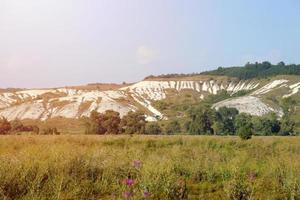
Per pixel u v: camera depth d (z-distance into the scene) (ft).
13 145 72.13
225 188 32.45
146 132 353.72
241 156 56.44
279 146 93.50
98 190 30.71
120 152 47.83
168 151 68.74
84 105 640.17
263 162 51.90
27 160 33.58
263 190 33.68
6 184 28.09
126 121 320.09
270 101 588.50
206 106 372.79
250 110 549.13
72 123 547.90
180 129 385.70
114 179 33.88
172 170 36.76
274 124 333.62
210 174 38.60
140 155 47.93
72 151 39.27
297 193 31.68
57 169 33.09
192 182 36.81
